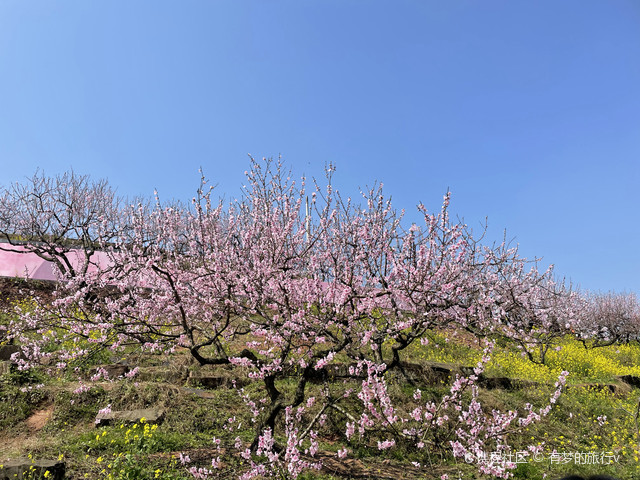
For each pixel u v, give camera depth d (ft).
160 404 25.85
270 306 23.47
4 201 60.34
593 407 35.40
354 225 24.88
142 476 17.97
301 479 19.44
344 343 21.02
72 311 25.81
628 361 60.85
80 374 29.14
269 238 24.97
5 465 17.51
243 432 24.44
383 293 21.72
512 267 32.94
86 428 23.56
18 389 25.99
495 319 25.45
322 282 25.14
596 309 90.89
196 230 28.19
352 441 25.08
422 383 33.01
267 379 22.25
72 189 61.00
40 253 46.57
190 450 21.48
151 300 27.43
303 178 27.53
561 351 50.88
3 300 43.98
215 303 24.31
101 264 50.47
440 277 23.52
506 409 31.42
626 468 25.00
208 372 30.53
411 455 24.57
